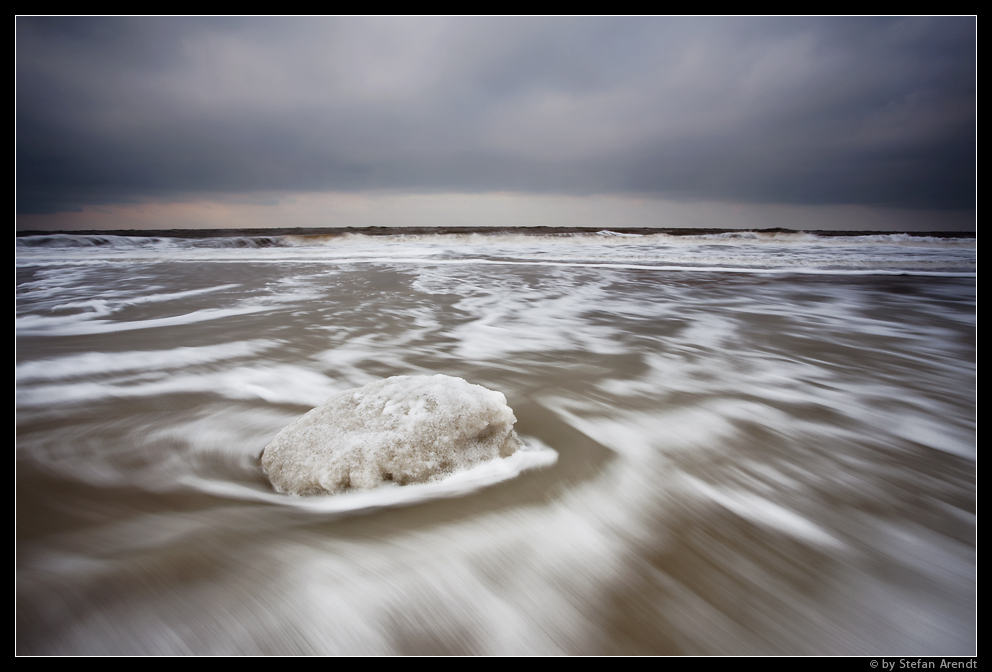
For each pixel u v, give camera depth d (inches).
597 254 673.0
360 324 240.5
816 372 166.2
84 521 74.2
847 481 92.0
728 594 63.4
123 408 127.0
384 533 71.9
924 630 59.2
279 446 88.6
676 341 212.4
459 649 55.9
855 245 852.0
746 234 1015.6
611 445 105.9
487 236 1000.2
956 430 117.1
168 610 56.6
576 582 64.6
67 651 52.2
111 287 362.6
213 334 216.1
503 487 84.9
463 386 94.6
